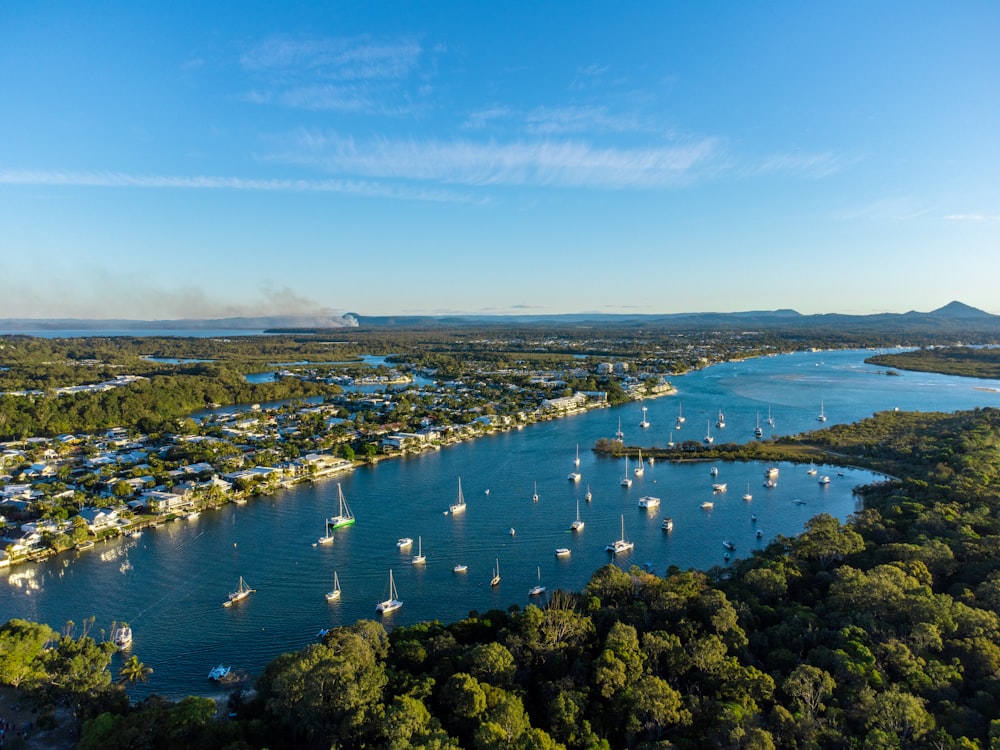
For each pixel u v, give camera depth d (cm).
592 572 19175
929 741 9156
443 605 17262
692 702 10394
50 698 11306
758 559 16162
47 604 17362
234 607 17200
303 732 10425
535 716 10769
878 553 15850
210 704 10600
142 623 16375
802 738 9375
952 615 12119
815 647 12050
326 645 12025
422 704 9988
